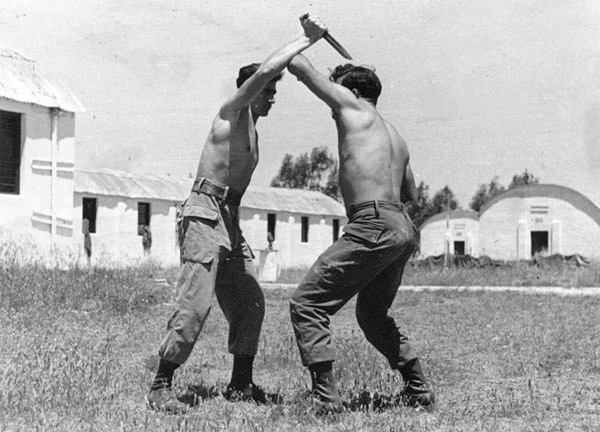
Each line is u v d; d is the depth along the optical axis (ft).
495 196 155.22
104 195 99.60
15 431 15.26
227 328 33.60
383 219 16.60
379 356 24.81
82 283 41.55
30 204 55.42
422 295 58.34
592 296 58.70
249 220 125.80
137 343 28.17
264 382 21.45
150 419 16.14
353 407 17.72
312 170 255.50
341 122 17.24
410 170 18.56
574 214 148.46
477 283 83.92
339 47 17.31
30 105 55.36
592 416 17.28
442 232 163.32
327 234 146.10
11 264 46.37
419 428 15.74
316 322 16.60
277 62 17.08
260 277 88.43
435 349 28.53
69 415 16.51
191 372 22.24
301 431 15.37
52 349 24.68
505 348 28.53
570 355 26.55
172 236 111.45
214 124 18.21
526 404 18.39
